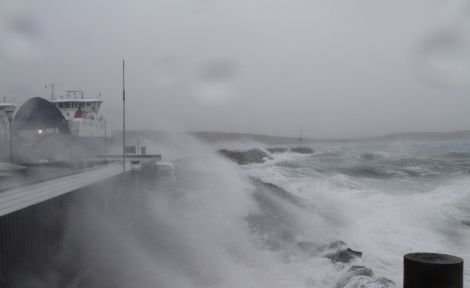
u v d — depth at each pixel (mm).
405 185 34344
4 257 9484
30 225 10906
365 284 11164
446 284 7465
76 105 46625
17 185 15805
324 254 14812
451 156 70812
